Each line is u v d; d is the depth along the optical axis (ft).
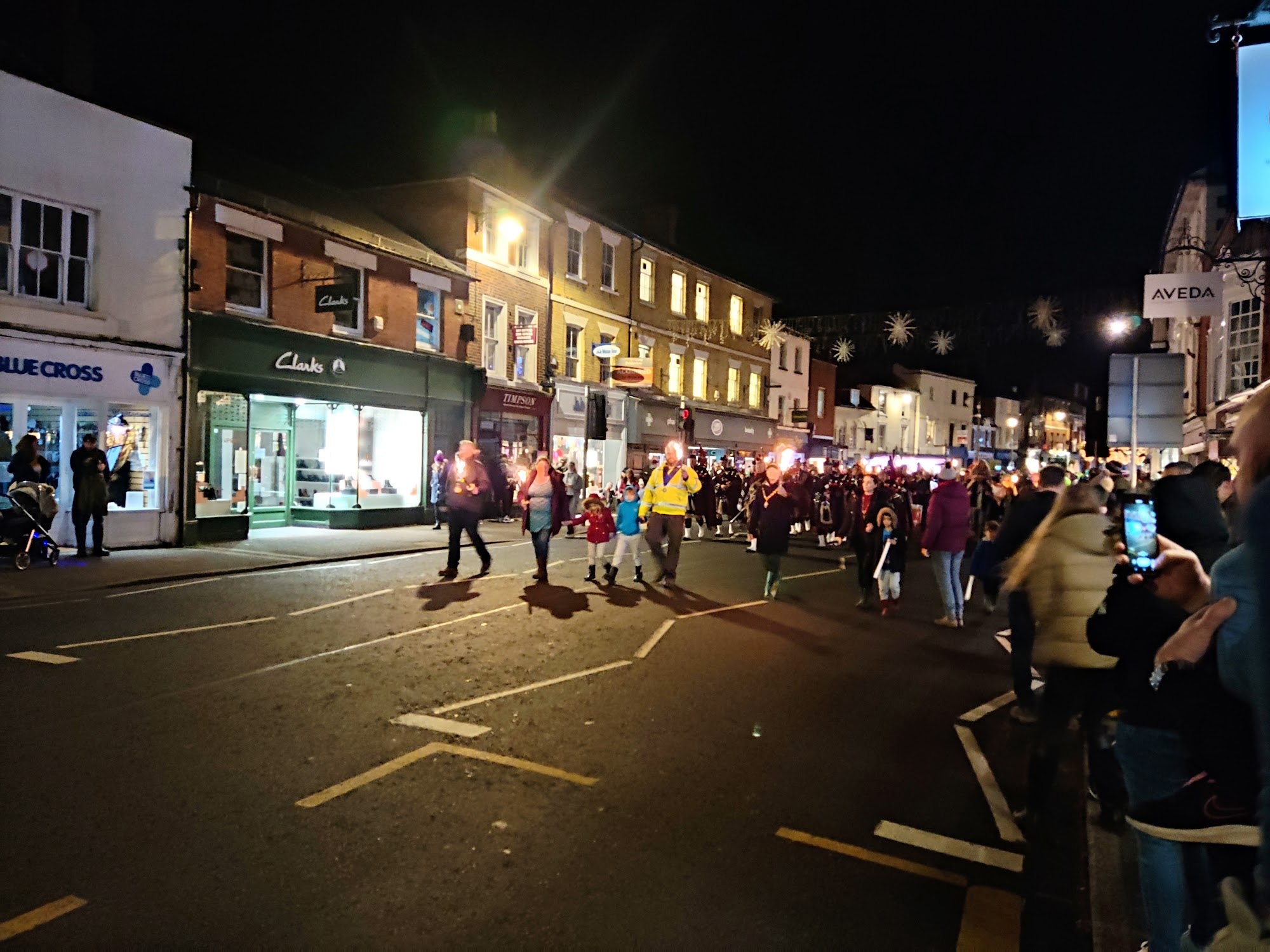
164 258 50.49
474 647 28.04
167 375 50.85
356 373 64.85
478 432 78.79
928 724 22.15
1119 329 46.14
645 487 43.93
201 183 53.06
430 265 72.02
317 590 38.06
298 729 19.65
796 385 146.10
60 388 45.24
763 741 20.24
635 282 103.09
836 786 17.69
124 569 41.60
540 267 87.61
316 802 15.71
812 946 11.80
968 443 213.05
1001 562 22.57
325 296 60.34
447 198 77.97
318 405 66.08
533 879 13.26
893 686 25.67
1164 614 9.97
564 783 17.15
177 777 16.63
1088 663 14.70
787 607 38.01
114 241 47.98
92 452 44.60
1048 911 13.17
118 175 48.19
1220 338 59.57
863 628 34.06
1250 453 6.09
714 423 117.70
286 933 11.54
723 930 12.06
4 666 23.88
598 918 12.23
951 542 34.91
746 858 14.30
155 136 49.98
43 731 18.90
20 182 43.88
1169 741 9.52
